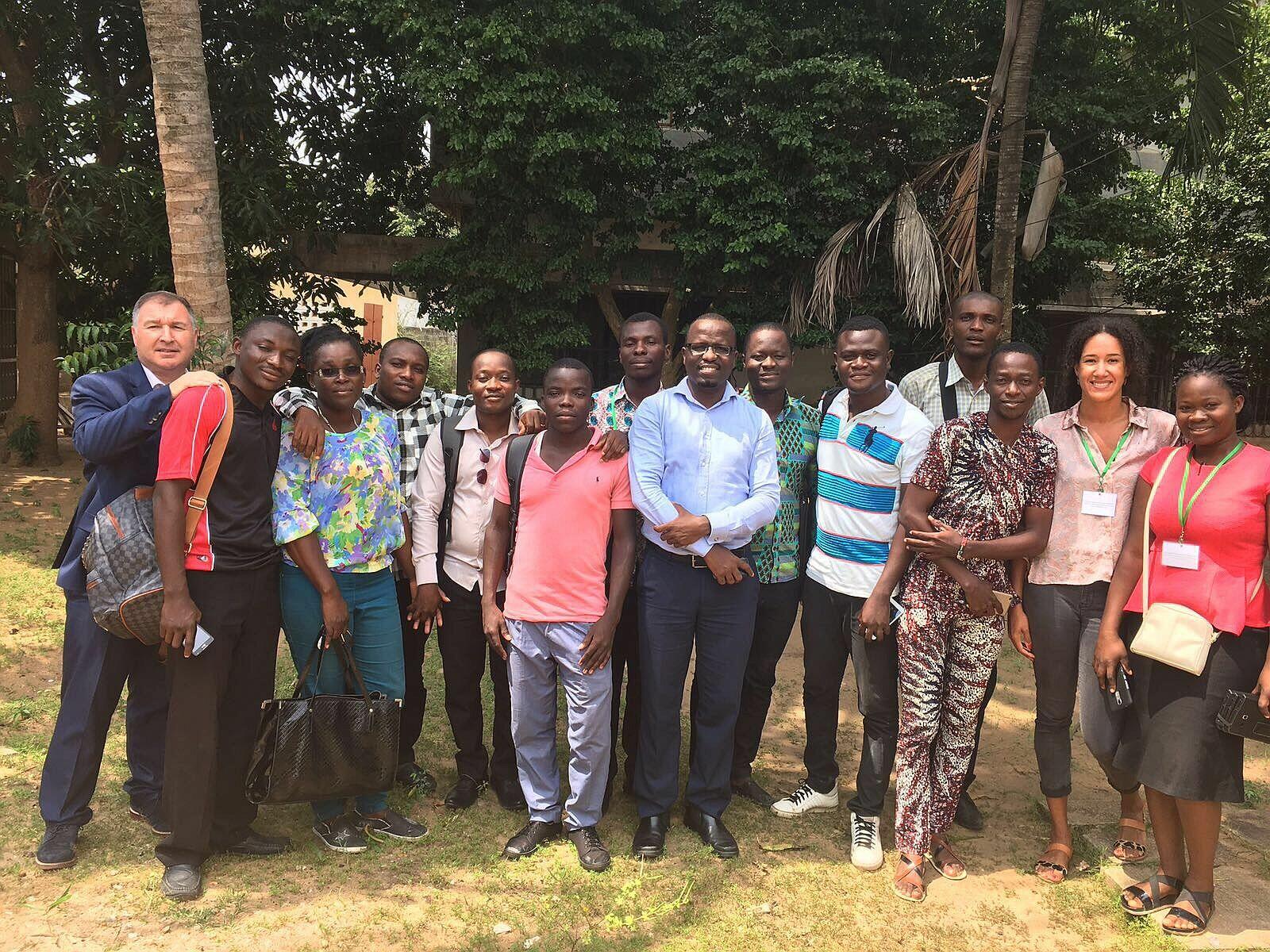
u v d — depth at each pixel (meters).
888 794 4.04
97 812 3.56
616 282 10.73
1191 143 8.10
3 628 5.55
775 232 8.54
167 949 2.81
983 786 4.17
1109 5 8.66
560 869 3.30
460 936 2.93
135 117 9.23
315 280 11.03
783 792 4.04
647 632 3.40
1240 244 12.43
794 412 3.76
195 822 3.07
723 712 3.47
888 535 3.45
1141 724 3.09
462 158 8.87
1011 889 3.33
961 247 8.16
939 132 8.37
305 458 3.24
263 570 3.16
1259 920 3.11
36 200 9.30
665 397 3.42
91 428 2.93
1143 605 3.10
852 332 3.41
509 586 3.37
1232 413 2.98
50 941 2.81
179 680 3.03
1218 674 2.93
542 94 8.24
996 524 3.23
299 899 3.09
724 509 3.32
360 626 3.42
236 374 3.14
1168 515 3.05
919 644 3.28
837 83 8.27
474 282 9.53
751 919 3.08
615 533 3.35
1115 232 9.23
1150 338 13.65
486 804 3.81
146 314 3.08
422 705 3.92
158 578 2.95
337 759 3.17
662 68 8.83
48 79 9.78
